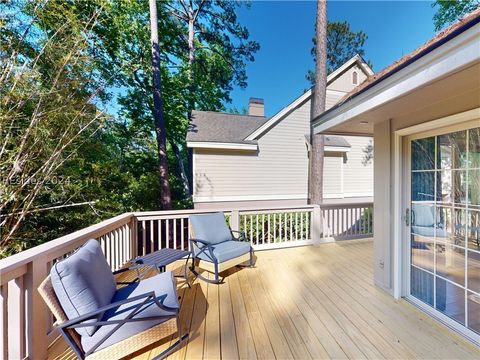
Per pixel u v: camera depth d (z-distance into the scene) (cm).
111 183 667
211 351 190
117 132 887
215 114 954
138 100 1006
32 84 410
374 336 207
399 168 272
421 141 256
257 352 188
